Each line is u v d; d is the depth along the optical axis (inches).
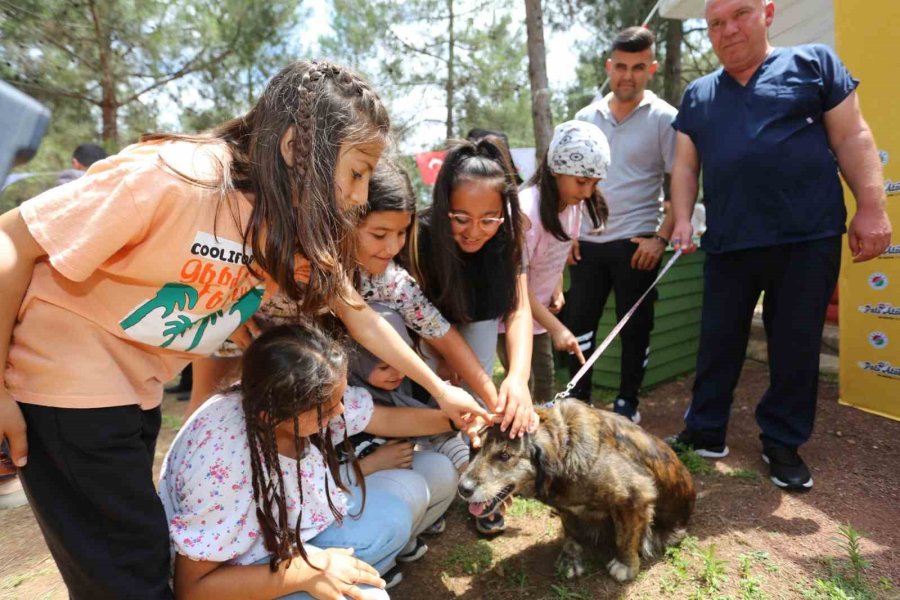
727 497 128.3
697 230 250.8
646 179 165.0
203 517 70.7
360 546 82.3
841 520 118.1
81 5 337.4
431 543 116.9
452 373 120.3
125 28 357.7
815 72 122.3
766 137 123.6
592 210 147.9
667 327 201.2
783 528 116.3
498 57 623.5
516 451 98.0
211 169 60.0
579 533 109.7
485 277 110.3
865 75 151.7
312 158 58.9
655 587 102.3
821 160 122.2
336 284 66.5
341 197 63.7
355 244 80.2
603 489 100.0
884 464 139.3
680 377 212.7
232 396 79.4
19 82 332.8
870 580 100.5
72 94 361.4
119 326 61.9
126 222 55.0
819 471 138.3
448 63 636.7
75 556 64.0
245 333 96.2
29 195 337.1
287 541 72.6
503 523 119.8
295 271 68.7
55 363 59.8
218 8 411.8
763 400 138.2
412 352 87.1
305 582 70.9
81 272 54.9
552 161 128.0
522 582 103.1
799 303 126.6
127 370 64.9
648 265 156.7
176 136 62.0
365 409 94.9
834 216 123.3
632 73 159.5
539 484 99.9
